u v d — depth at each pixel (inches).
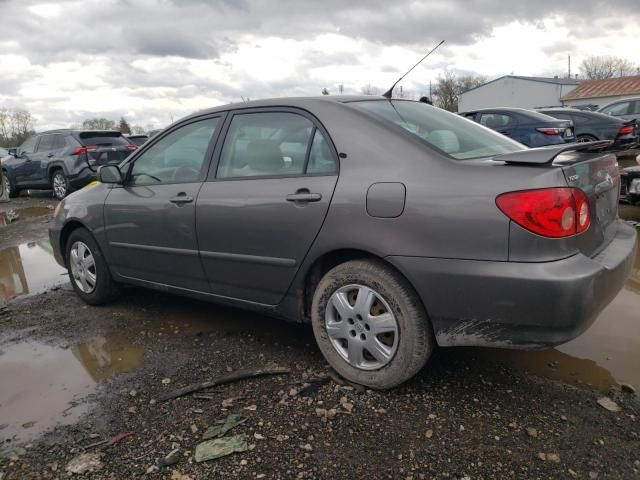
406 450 89.8
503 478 82.6
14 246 279.7
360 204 103.0
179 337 143.6
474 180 93.2
